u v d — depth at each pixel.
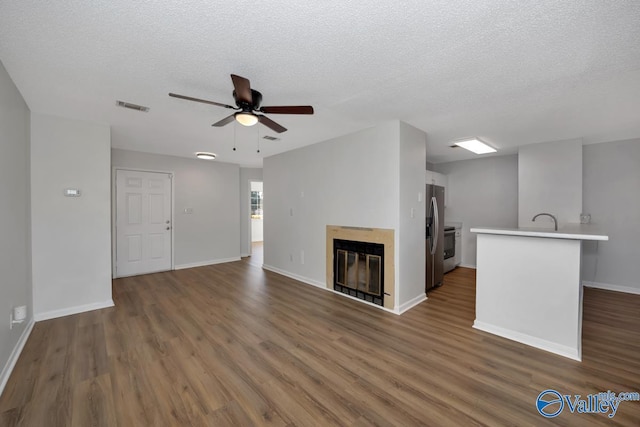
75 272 3.21
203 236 5.88
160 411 1.69
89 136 3.29
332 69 2.10
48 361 2.21
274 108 2.23
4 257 2.08
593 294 3.95
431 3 1.41
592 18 1.51
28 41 1.74
